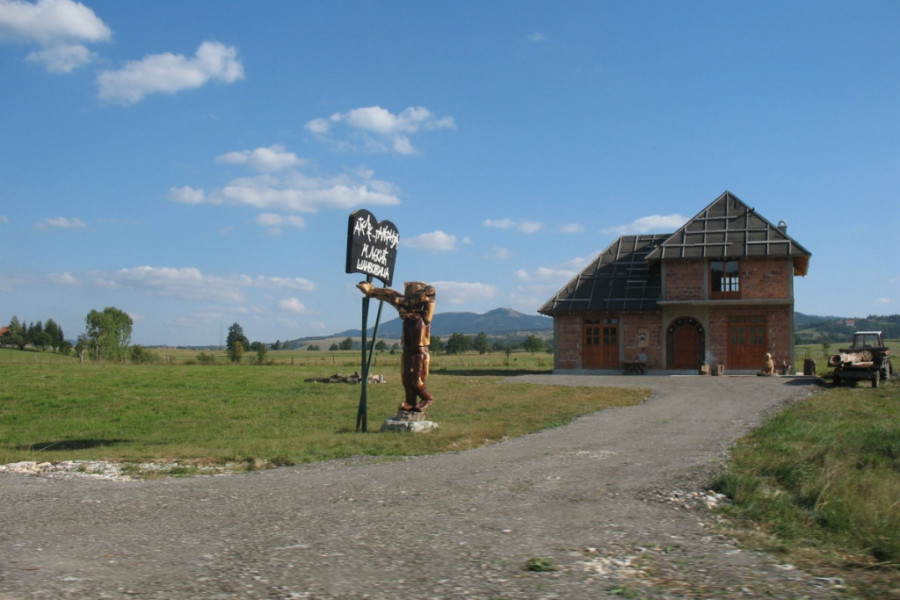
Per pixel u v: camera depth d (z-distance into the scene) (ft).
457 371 130.21
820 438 44.47
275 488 30.14
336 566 18.85
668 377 103.45
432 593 16.70
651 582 17.69
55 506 26.96
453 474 32.94
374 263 53.62
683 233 114.83
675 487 29.30
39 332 329.93
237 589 16.99
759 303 108.78
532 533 22.34
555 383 94.38
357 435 48.70
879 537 22.40
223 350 294.87
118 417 64.95
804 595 16.96
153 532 22.68
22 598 16.22
